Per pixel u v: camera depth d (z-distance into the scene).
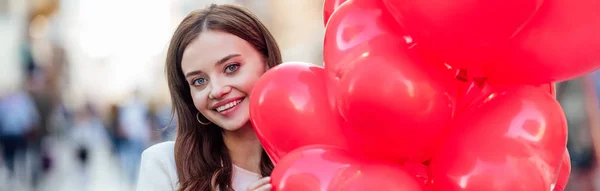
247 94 3.20
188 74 3.21
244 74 3.19
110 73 33.59
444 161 2.45
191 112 3.40
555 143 2.43
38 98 14.85
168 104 14.98
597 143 7.26
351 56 2.45
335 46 2.52
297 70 2.72
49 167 14.65
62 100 18.22
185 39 3.22
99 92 29.42
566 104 7.51
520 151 2.37
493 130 2.41
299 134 2.63
